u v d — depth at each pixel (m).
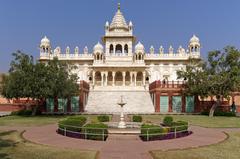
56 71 40.97
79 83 52.12
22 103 55.25
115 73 76.38
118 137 21.19
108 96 56.97
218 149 17.05
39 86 39.25
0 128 26.70
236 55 45.38
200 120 36.94
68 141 19.39
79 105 51.34
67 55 81.44
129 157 14.78
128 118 37.94
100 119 32.56
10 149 16.47
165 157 14.73
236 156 15.25
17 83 39.22
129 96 56.94
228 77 44.75
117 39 78.44
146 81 79.81
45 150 16.30
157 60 80.94
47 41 80.94
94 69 75.19
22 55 40.34
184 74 49.09
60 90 41.12
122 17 82.19
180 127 22.11
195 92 47.75
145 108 53.31
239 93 52.88
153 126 21.23
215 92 45.69
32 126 28.53
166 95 52.47
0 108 55.34
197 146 17.95
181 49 81.50
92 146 17.61
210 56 46.91
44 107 51.12
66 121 23.39
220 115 48.09
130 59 76.88
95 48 79.62
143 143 18.80
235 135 23.19
